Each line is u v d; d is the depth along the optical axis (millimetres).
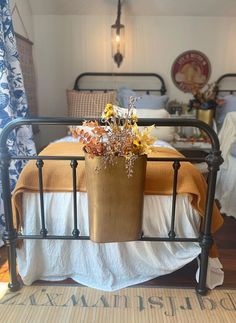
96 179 1159
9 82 1801
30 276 1448
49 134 3295
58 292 1425
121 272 1465
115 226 1239
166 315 1298
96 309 1325
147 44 3076
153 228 1410
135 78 3174
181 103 3182
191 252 1426
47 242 1432
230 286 1486
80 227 1415
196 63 3119
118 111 1209
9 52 1799
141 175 1177
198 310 1329
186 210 1383
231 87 3189
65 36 3059
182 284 1496
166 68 3141
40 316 1283
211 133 1227
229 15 2975
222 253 1794
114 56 3014
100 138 1142
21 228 1405
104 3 2855
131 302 1369
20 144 1932
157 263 1449
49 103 3223
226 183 2455
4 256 1703
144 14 2980
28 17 2871
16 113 1896
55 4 2881
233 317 1294
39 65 3127
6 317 1277
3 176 1285
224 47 3078
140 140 1146
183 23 3018
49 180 1364
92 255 1446
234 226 2168
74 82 3176
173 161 1283
